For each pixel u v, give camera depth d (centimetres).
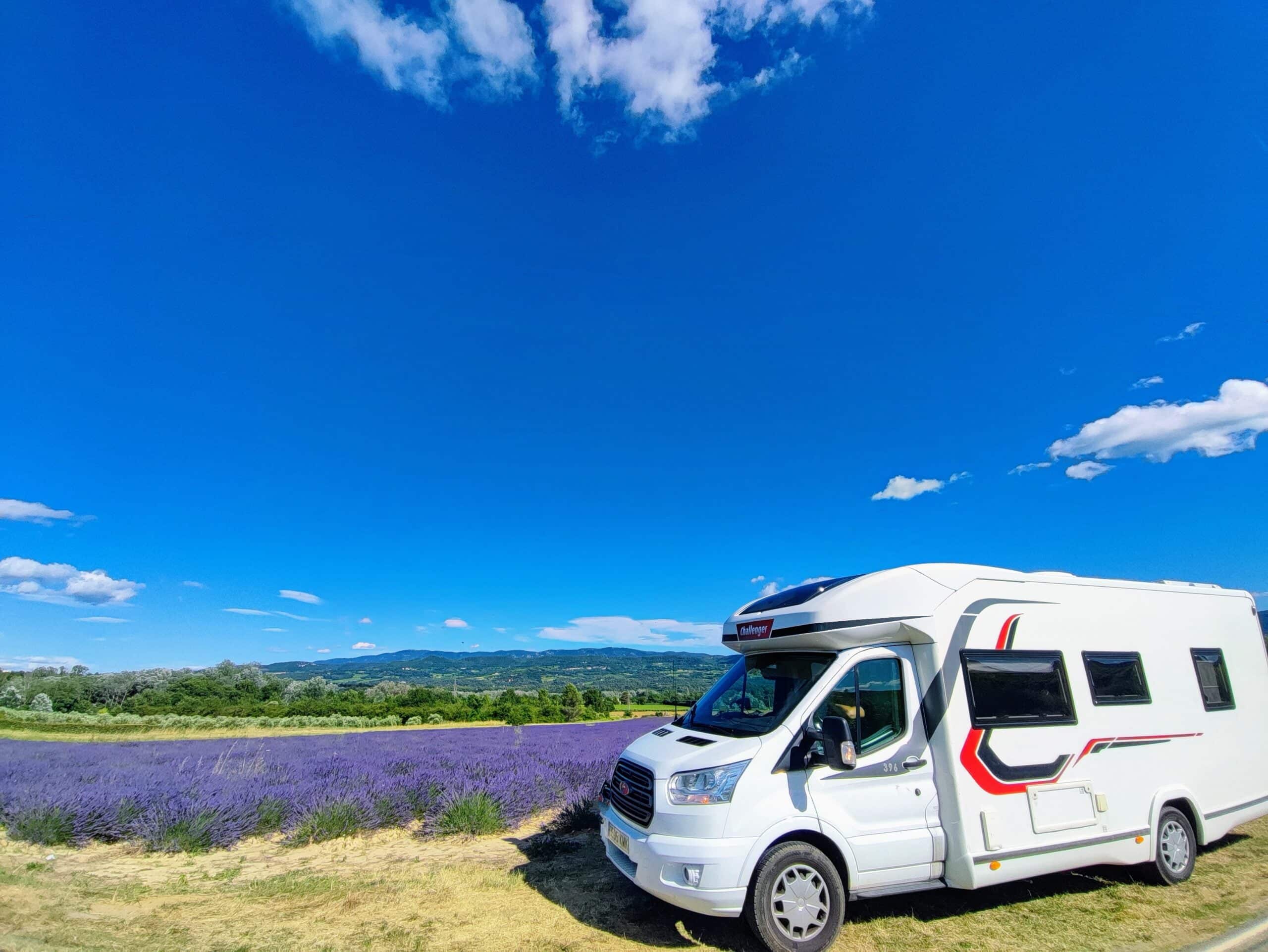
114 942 427
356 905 525
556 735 2088
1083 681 588
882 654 523
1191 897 566
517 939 459
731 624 640
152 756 1401
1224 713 689
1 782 912
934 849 484
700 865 431
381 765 1149
